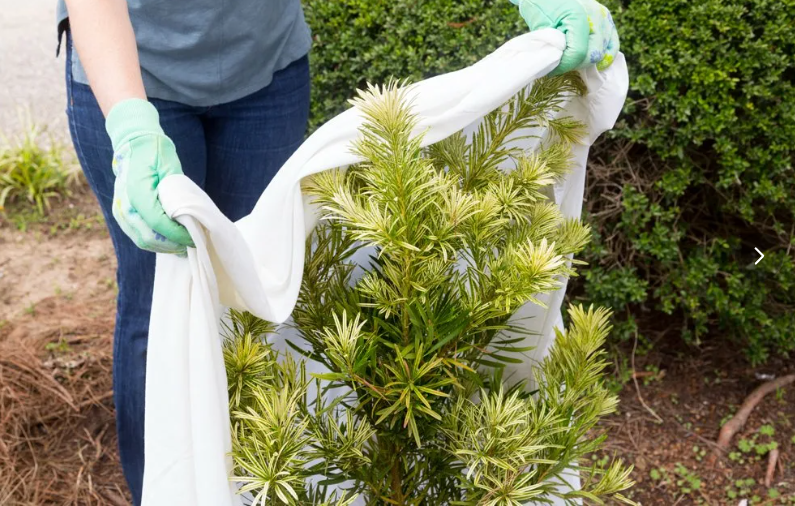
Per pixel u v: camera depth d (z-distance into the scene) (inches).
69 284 116.6
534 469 43.2
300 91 65.9
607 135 87.2
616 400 43.9
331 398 47.3
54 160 139.1
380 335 38.3
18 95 167.3
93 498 81.6
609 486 41.3
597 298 94.4
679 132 83.4
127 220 32.4
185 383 33.7
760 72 81.2
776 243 92.7
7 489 80.8
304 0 93.0
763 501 81.8
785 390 96.0
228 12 56.0
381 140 34.6
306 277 40.1
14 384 93.0
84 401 92.8
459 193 35.2
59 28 54.3
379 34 90.4
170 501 34.7
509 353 48.9
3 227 130.8
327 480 39.8
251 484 33.0
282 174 35.8
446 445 40.2
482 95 36.7
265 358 39.0
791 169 84.8
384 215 33.5
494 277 35.2
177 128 59.2
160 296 33.6
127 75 37.9
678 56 82.0
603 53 40.3
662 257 88.7
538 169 39.0
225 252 32.3
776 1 78.5
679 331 104.3
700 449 88.7
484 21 86.3
